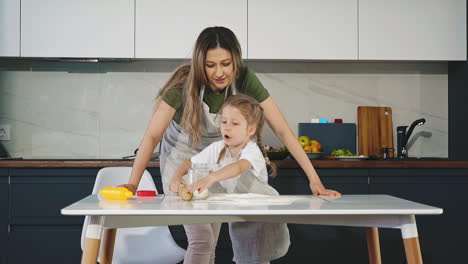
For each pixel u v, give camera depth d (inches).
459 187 132.6
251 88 92.0
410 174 131.5
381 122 155.5
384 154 152.9
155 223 63.5
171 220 63.9
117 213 59.8
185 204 67.1
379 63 156.6
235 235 88.9
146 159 84.7
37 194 125.5
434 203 132.0
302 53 142.0
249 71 92.4
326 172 130.0
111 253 77.1
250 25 140.9
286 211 60.6
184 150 92.9
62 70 151.8
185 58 139.6
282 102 154.5
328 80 155.6
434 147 157.6
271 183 128.5
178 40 139.5
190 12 139.6
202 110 90.8
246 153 81.0
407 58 144.1
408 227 64.7
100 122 151.9
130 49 139.0
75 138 151.6
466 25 145.3
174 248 97.3
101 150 151.7
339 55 142.6
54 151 151.3
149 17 139.3
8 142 150.5
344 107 155.8
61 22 138.3
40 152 151.1
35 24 137.9
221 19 140.3
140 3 139.2
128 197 73.5
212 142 94.0
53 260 125.3
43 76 151.3
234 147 87.4
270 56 141.3
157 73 152.5
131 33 139.0
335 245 128.5
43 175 125.6
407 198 131.4
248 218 65.9
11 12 137.4
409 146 157.8
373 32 143.4
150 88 152.4
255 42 141.0
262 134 151.1
